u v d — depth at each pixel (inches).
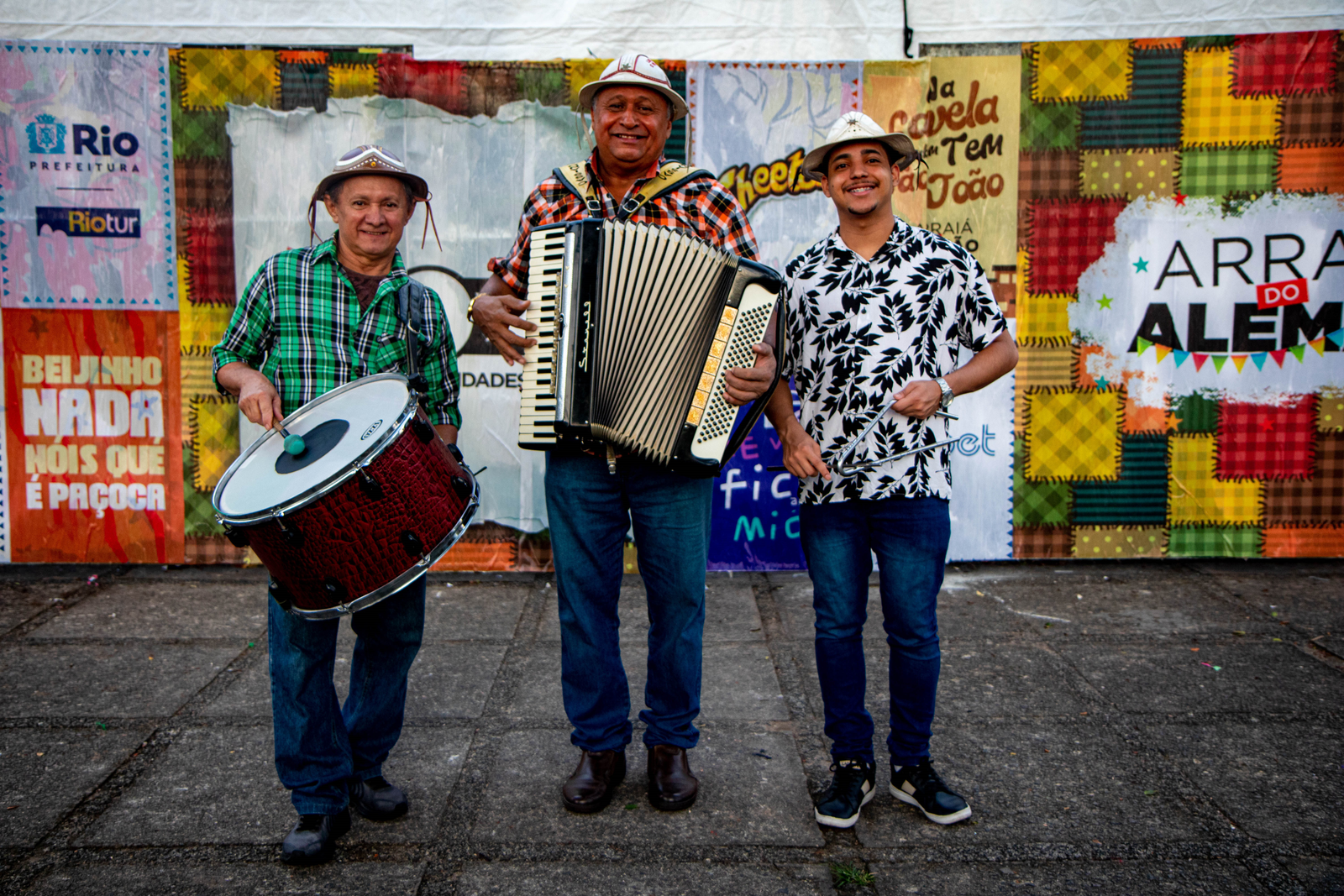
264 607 160.4
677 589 97.1
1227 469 176.6
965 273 95.7
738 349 89.9
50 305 171.3
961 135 171.5
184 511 176.9
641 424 90.4
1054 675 133.6
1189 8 169.5
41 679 132.4
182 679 133.0
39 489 175.3
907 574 95.0
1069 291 173.8
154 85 168.2
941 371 95.6
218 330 173.0
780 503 177.5
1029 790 104.3
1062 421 175.9
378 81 169.9
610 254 89.7
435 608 161.3
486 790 104.7
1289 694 127.2
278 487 80.7
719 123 171.6
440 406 99.7
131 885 88.3
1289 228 171.8
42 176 169.0
